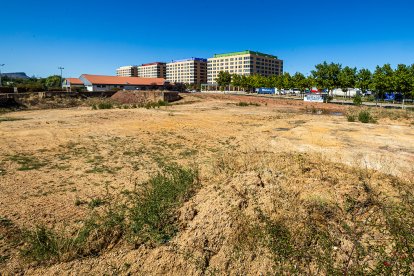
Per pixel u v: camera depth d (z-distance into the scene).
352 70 44.84
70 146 14.40
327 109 34.31
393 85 36.81
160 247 5.06
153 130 19.14
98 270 4.57
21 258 4.97
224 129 19.59
